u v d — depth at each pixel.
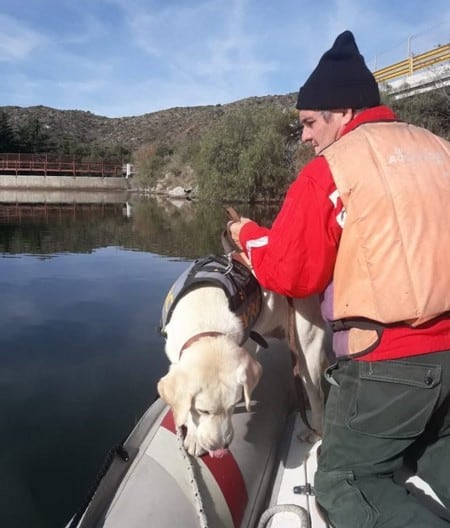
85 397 4.21
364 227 1.77
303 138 2.32
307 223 1.92
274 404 2.83
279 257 2.01
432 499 2.18
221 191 28.75
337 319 1.91
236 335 2.56
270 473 2.51
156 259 10.52
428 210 1.75
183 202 29.83
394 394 1.78
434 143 1.91
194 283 2.70
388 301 1.73
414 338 1.75
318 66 2.16
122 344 5.39
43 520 2.81
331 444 1.96
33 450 3.47
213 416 2.24
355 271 1.82
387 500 1.82
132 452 2.22
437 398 1.77
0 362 4.91
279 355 3.23
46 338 5.55
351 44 2.12
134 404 4.11
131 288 7.84
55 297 7.27
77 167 47.41
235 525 2.07
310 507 2.24
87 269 9.35
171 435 2.33
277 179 27.58
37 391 4.32
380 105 2.13
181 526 1.89
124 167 48.59
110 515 1.87
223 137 28.91
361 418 1.83
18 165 45.28
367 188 1.77
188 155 41.69
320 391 2.78
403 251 1.73
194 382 2.25
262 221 17.45
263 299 2.94
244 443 2.44
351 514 1.83
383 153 1.81
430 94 26.05
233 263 2.81
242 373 2.33
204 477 2.11
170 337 2.63
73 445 3.54
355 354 1.84
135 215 20.73
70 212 21.66
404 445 1.84
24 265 9.70
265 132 27.62
